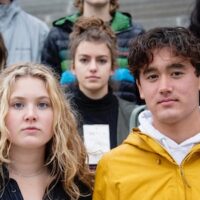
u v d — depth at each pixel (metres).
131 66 3.32
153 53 3.14
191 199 3.06
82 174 3.48
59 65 5.43
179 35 3.20
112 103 4.64
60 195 3.36
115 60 4.83
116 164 3.27
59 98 3.40
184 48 3.11
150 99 3.15
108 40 4.76
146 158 3.23
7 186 3.26
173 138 3.19
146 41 3.19
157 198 3.11
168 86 3.09
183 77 3.12
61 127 3.40
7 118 3.29
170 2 11.53
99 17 5.40
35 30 5.73
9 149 3.33
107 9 5.48
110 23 5.44
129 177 3.20
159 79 3.12
